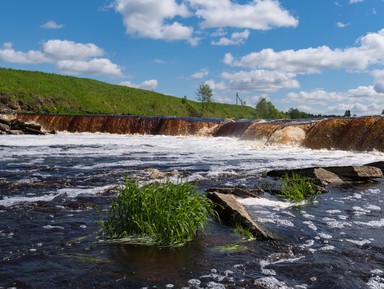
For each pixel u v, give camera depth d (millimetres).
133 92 114188
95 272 5438
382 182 12773
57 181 12664
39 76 104062
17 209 8867
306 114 82062
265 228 7508
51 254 6090
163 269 5566
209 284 5078
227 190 10359
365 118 25234
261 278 5266
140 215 6789
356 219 8336
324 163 17609
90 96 99938
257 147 25781
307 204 9688
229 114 122438
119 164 17484
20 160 18984
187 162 18172
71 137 37250
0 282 5102
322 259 5965
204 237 6949
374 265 5727
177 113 110312
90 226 7539
